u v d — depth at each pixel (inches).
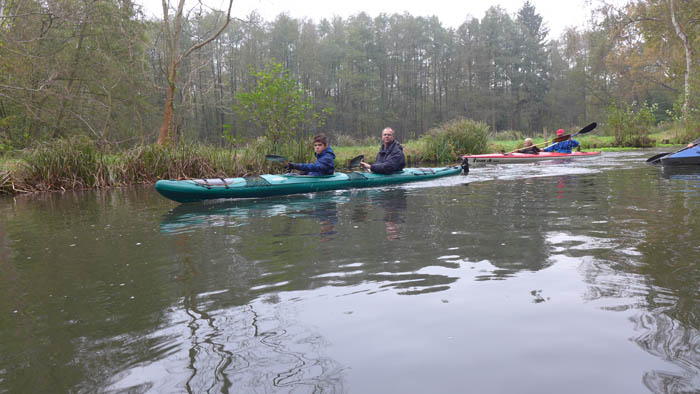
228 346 66.1
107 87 775.1
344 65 2257.6
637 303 77.2
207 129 1652.3
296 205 224.7
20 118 663.1
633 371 55.4
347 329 70.9
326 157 284.5
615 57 1409.9
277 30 2091.5
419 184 310.7
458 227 152.6
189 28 1222.3
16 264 122.2
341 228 157.8
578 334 66.2
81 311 83.4
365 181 296.5
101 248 138.9
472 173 380.8
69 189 354.0
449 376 55.7
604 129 1264.8
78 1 657.6
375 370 57.9
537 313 74.7
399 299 83.6
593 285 87.5
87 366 61.6
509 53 2522.1
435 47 2596.0
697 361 57.1
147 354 64.4
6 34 542.6
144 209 228.2
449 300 82.2
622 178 300.0
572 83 2317.9
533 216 169.6
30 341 70.7
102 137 670.5
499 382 54.0
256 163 420.2
